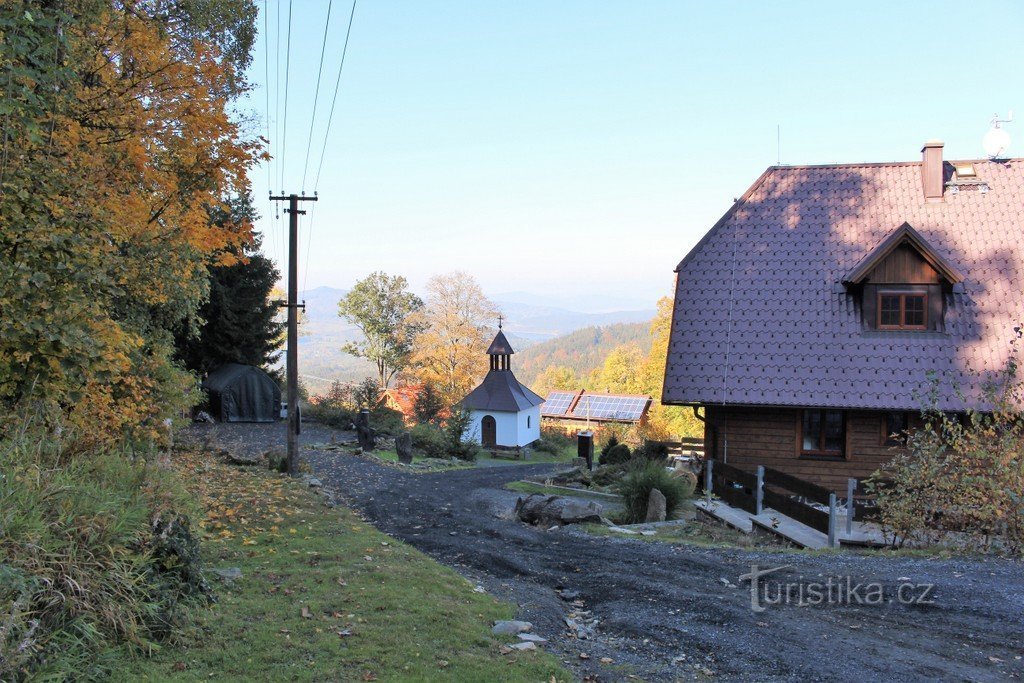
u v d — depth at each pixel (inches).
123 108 493.4
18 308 277.7
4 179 297.3
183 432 1143.0
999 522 459.5
